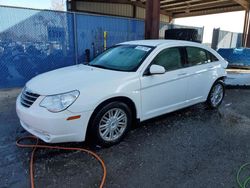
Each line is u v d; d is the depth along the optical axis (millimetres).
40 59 6977
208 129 3924
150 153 3082
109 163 2824
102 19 8039
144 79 3428
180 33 9344
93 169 2703
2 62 6340
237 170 2721
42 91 2867
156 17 8047
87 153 3059
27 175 2572
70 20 7320
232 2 14898
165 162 2867
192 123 4176
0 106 4887
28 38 6633
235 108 5184
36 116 2736
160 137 3566
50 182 2453
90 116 2934
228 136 3664
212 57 4750
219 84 4988
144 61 3547
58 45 7227
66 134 2799
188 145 3328
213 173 2652
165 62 3801
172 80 3820
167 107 3910
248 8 14750
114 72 3408
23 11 6414
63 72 3582
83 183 2443
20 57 6602
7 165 2750
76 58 7664
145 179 2521
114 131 3271
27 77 6832
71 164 2799
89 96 2879
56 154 3025
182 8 17641
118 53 4062
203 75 4453
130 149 3180
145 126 3982
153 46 3840
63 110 2719
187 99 4266
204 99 4707
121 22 8562
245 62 11375
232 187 2414
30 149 3133
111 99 3131
